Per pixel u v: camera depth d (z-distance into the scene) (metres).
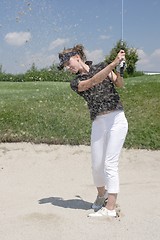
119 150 4.00
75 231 3.78
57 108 9.03
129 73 23.14
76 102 9.67
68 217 4.14
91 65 4.02
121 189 5.34
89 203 4.74
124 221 4.01
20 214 4.30
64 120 8.16
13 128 7.77
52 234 3.73
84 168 6.66
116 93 4.01
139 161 6.86
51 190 5.53
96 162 4.12
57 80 18.98
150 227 3.89
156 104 9.30
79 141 7.34
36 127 7.82
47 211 4.37
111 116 3.96
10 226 3.96
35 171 6.54
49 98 10.21
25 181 6.08
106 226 3.88
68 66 4.04
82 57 4.07
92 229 3.81
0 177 6.25
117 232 3.76
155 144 7.30
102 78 3.80
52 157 6.96
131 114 8.70
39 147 7.21
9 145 7.25
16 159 6.88
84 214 4.23
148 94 10.22
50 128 7.80
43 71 20.05
